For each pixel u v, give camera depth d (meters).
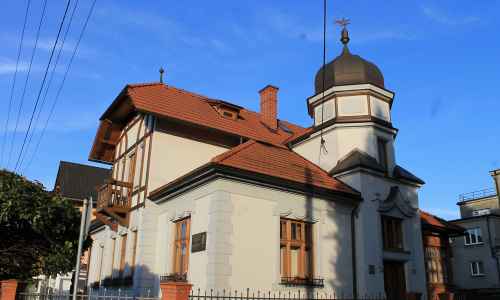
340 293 13.71
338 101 17.41
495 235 35.09
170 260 13.80
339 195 14.47
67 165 39.41
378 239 14.93
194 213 12.98
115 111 18.34
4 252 11.63
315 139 17.88
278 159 14.88
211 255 11.60
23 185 11.52
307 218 13.73
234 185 12.42
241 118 20.11
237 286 11.59
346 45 18.86
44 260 11.73
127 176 17.72
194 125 16.48
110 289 16.98
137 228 15.30
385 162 17.09
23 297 10.73
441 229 19.09
